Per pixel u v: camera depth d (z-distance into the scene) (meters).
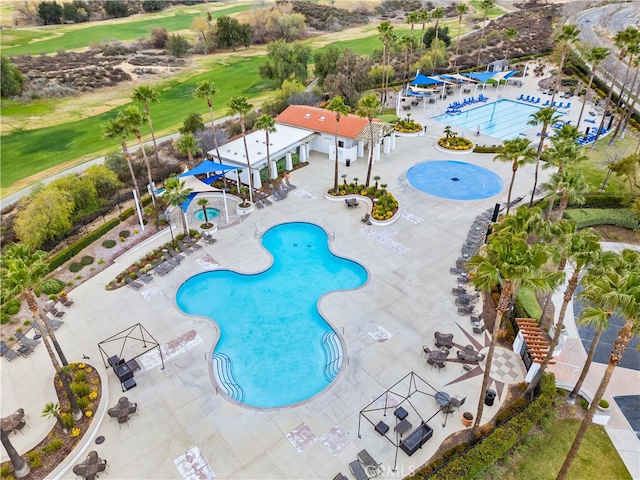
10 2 152.50
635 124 63.25
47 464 21.27
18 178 54.97
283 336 29.27
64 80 90.25
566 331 28.50
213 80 97.56
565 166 35.75
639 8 139.25
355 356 27.12
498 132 63.09
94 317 30.97
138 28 144.38
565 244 22.09
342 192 46.25
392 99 78.50
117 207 46.62
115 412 23.12
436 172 51.66
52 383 25.94
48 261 36.22
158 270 35.28
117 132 38.69
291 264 36.53
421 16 89.06
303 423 23.12
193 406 24.25
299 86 74.69
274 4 169.25
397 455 21.44
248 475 20.70
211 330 29.53
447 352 26.27
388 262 35.97
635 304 15.48
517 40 110.75
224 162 49.38
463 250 36.66
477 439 21.83
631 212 41.97
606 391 25.08
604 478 20.62
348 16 158.62
